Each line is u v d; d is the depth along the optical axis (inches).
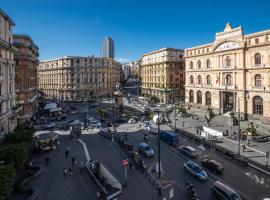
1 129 1697.8
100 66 5777.6
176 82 4520.2
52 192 1190.9
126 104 4557.1
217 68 3031.5
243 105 2704.2
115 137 2155.5
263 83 2507.4
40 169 1464.1
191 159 1616.6
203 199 1096.8
